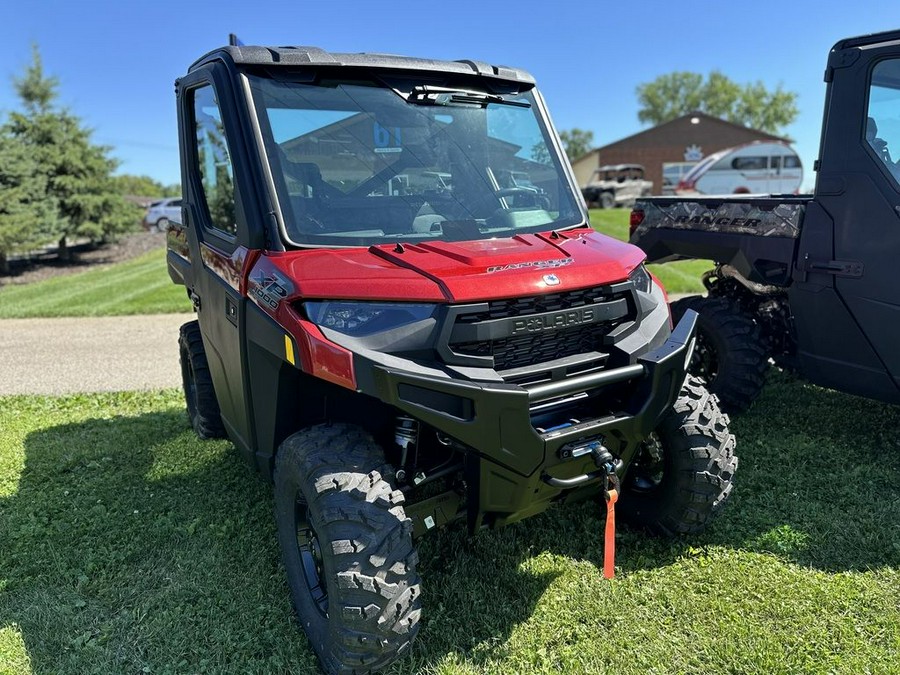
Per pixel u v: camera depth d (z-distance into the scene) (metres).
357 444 2.45
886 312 3.60
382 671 2.48
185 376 4.91
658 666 2.46
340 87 2.93
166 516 3.65
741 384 4.41
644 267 3.03
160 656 2.60
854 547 3.16
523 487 2.44
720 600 2.80
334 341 2.23
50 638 2.71
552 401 2.50
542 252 2.67
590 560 3.12
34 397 5.91
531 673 2.46
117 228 20.62
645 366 2.57
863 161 3.59
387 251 2.60
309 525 2.66
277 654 2.57
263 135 2.72
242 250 2.74
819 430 4.45
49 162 19.06
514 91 3.40
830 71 3.67
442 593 2.89
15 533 3.53
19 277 16.56
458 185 3.02
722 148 48.25
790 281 4.04
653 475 3.31
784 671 2.42
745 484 3.77
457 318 2.30
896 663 2.44
